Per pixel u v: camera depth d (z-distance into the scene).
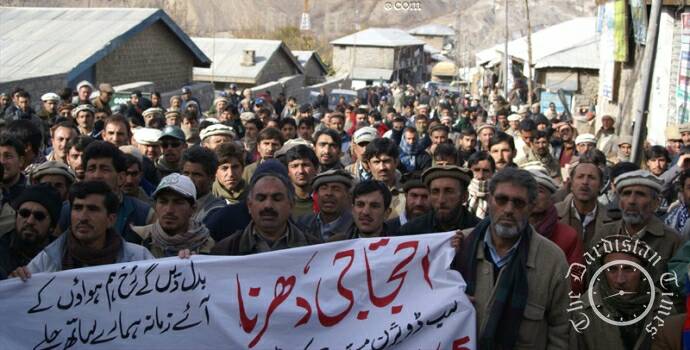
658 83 19.11
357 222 6.55
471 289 5.52
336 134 9.82
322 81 58.19
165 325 5.55
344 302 5.66
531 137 11.95
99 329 5.49
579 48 35.88
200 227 6.32
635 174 7.02
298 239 6.17
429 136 12.93
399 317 5.62
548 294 5.36
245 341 5.59
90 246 5.60
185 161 7.74
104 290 5.50
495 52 47.09
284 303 5.63
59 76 24.83
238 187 8.27
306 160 8.17
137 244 6.29
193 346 5.57
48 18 33.50
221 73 47.16
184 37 35.62
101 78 31.16
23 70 28.91
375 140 8.62
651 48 11.80
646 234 7.08
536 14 71.44
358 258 5.71
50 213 5.92
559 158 13.77
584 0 71.81
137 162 7.91
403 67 78.50
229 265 5.62
